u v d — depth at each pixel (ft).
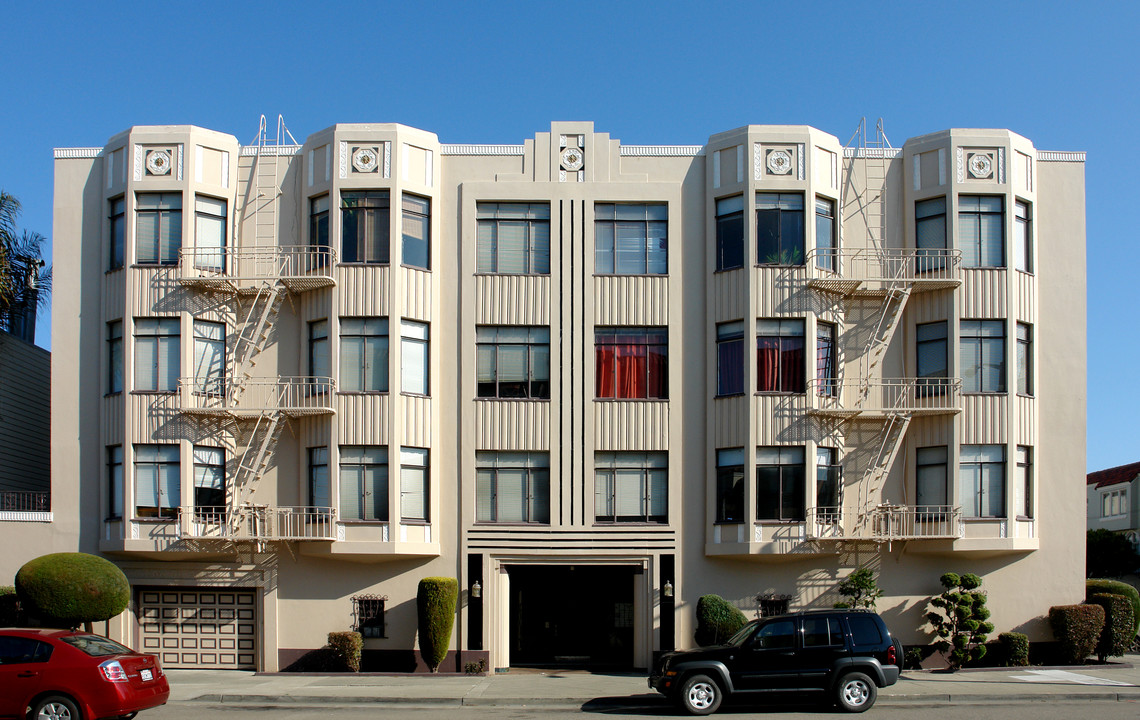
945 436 88.69
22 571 81.82
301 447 88.99
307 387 89.35
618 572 95.81
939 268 90.17
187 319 88.94
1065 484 90.74
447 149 92.99
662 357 91.50
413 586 88.53
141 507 87.92
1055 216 93.61
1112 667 86.33
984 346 90.02
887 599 88.38
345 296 88.74
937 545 87.81
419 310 90.12
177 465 88.33
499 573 89.04
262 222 92.02
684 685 64.03
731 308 89.92
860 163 93.20
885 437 88.99
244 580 88.94
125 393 88.58
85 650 56.80
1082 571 89.86
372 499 87.35
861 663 64.08
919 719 61.57
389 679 81.66
